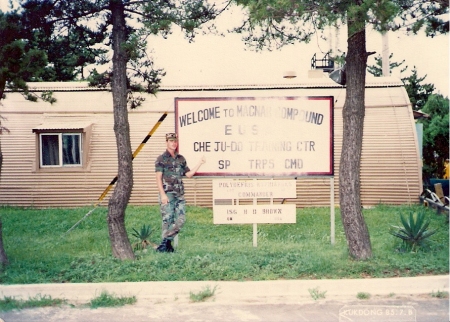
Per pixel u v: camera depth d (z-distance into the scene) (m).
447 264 8.11
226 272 7.94
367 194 15.58
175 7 9.68
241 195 10.23
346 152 8.69
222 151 10.43
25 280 7.76
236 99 10.41
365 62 8.68
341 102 16.28
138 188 15.70
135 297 7.29
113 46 9.15
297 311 6.76
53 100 11.17
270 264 8.30
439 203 13.91
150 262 8.48
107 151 16.11
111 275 7.92
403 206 14.99
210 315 6.67
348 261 8.38
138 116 16.50
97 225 12.92
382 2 7.19
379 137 15.96
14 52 8.66
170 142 9.45
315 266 8.06
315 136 10.37
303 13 7.86
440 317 6.43
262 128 10.41
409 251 9.09
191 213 14.36
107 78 10.65
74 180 15.84
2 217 13.90
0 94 9.11
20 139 16.17
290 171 10.38
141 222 13.03
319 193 15.49
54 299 7.22
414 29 8.12
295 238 10.95
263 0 7.90
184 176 10.01
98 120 16.55
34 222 13.22
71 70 18.84
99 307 7.01
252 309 6.87
